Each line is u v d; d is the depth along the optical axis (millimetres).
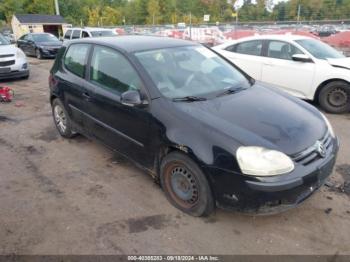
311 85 6543
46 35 18031
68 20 71062
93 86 4234
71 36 17359
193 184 3131
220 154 2832
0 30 60688
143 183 3912
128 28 25594
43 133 5656
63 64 5070
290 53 6863
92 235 3062
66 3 73750
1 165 4484
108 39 4422
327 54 6738
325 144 3135
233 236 3002
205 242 2939
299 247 2855
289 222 3164
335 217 3215
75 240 3006
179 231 3080
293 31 15539
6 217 3352
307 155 2893
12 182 4035
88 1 76062
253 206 2783
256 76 7348
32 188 3885
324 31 15227
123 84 3779
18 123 6219
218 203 2980
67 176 4145
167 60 3889
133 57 3740
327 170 3033
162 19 60812
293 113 3342
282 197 2725
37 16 48250
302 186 2777
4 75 9922
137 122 3537
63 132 5344
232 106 3336
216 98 3512
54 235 3076
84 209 3453
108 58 4074
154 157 3475
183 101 3365
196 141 2965
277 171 2707
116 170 4254
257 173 2701
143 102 3434
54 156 4723
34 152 4875
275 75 7023
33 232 3123
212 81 3873
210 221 3199
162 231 3086
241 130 2918
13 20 49250
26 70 10516
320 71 6375
